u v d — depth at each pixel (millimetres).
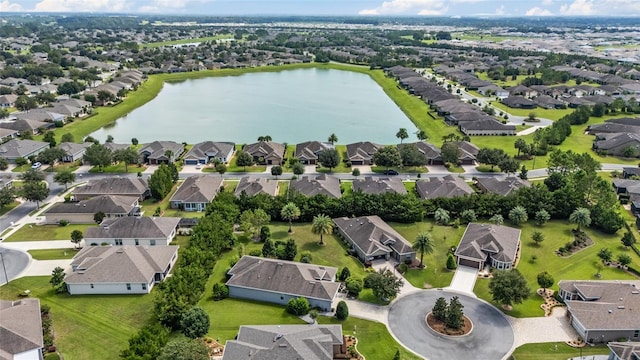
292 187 134750
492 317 82250
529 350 74000
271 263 89812
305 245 106875
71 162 161625
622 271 97438
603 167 160875
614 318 77062
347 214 119188
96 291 88188
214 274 94750
